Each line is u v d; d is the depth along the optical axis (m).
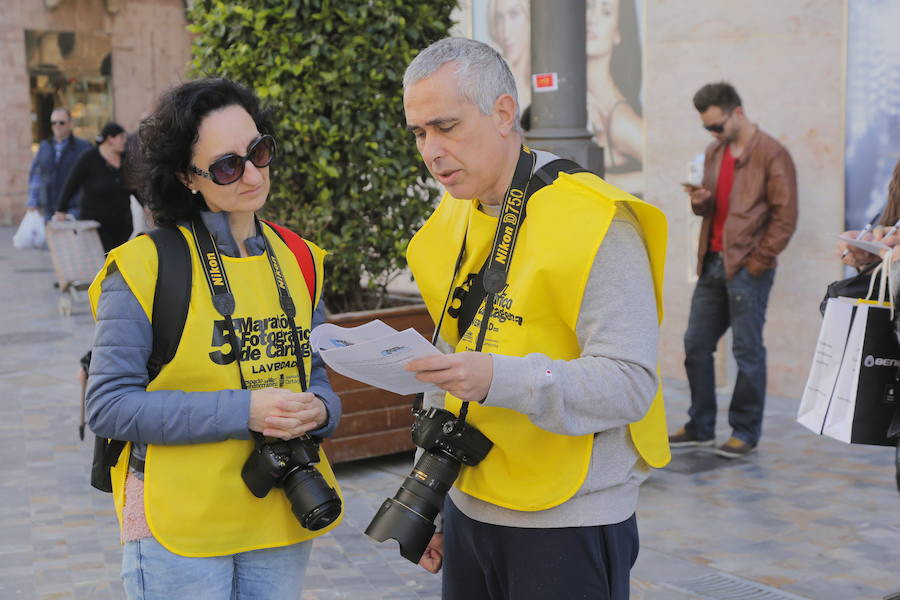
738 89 6.66
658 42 7.08
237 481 2.28
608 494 2.17
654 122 7.18
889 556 4.20
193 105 2.24
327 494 2.25
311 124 5.07
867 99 6.05
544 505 2.12
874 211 6.07
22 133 21.66
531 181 2.18
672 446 5.81
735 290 5.48
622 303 2.05
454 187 2.14
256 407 2.21
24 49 21.52
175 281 2.23
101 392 2.21
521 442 2.15
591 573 2.15
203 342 2.25
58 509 4.97
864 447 5.72
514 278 2.15
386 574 4.14
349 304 5.62
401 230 5.43
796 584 3.94
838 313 3.07
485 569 2.28
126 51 22.59
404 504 2.19
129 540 2.28
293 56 5.02
